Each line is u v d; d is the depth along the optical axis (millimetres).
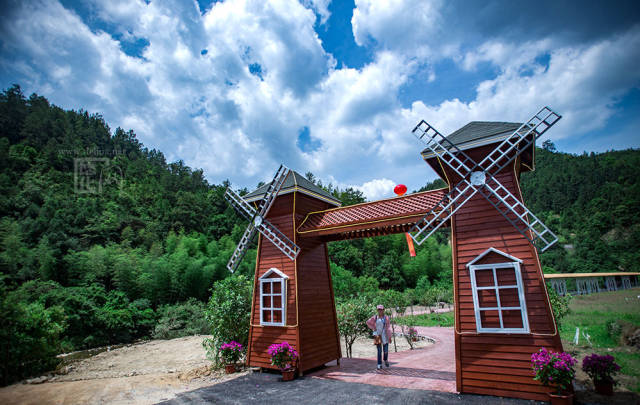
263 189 12641
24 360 12945
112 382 10328
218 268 37938
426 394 7496
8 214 48281
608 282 53500
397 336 23156
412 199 9914
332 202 13133
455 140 8875
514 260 7570
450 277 57625
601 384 6938
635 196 85438
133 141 139375
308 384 9047
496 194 7852
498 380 7172
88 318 24484
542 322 7055
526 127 7789
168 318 28609
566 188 111750
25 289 24359
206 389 8984
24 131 88625
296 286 10797
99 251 33312
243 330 12375
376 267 56656
